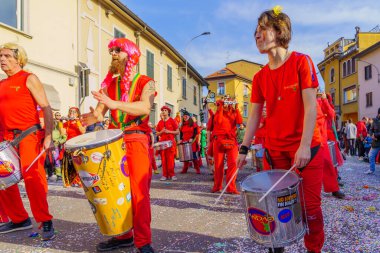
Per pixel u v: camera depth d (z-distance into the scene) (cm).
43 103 405
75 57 1397
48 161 926
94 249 369
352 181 818
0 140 415
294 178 255
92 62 1523
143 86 336
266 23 270
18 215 438
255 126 305
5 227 435
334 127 687
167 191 738
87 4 1483
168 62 2550
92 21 1522
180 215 511
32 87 402
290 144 277
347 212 496
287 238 243
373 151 976
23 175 390
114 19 1723
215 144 703
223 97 693
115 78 355
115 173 306
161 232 422
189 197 659
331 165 599
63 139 933
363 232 400
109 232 316
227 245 368
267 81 283
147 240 322
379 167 1159
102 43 1608
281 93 274
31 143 394
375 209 511
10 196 432
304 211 264
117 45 338
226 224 455
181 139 1100
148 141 341
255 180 268
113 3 1619
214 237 398
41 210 396
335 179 600
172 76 2648
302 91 263
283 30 270
